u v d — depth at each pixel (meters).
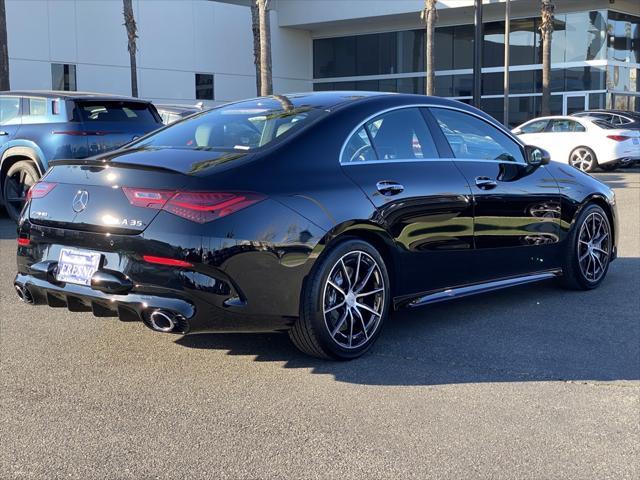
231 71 33.19
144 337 4.69
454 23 31.88
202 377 3.97
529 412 3.51
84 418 3.42
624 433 3.28
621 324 5.02
